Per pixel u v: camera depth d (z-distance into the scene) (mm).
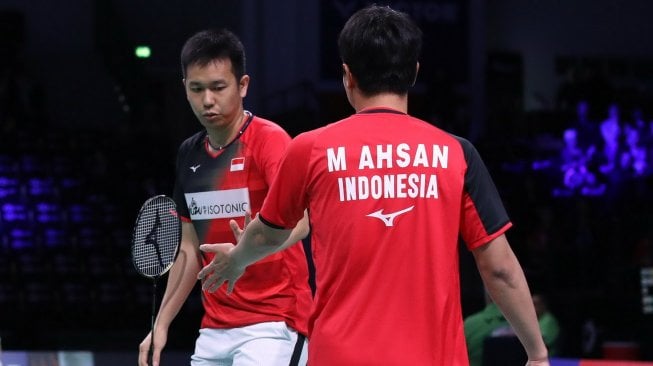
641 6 26625
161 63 25875
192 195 5555
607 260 19375
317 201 4043
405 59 4082
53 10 26328
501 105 24812
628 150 23875
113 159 23656
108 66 26328
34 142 23641
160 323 5531
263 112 23344
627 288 17125
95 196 22359
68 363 9109
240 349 5422
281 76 23406
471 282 13781
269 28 23406
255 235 4281
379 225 3928
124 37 25625
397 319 3900
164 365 9336
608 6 26500
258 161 5367
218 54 5211
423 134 4027
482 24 24969
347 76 4188
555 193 22891
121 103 26656
